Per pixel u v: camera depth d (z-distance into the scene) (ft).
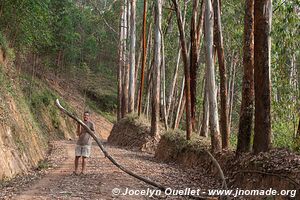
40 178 38.65
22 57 83.10
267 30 32.24
